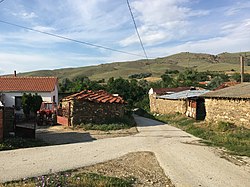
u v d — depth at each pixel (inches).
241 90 719.7
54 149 457.1
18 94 1073.5
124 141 548.7
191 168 358.9
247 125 628.1
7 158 387.2
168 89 1653.5
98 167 355.9
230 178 319.9
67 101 776.3
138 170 346.9
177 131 718.5
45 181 265.0
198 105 916.0
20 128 558.6
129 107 1483.8
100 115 783.7
